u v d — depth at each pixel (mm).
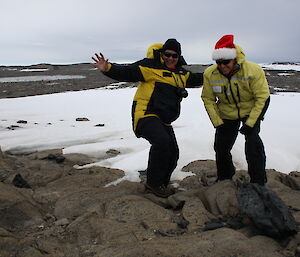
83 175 5277
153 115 4270
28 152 6867
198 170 5516
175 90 4336
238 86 3994
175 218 3740
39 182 5059
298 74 41750
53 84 27719
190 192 4355
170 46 4195
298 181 4863
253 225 3393
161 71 4262
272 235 3088
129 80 4242
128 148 7012
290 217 3174
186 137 7238
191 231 3432
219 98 4246
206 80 4223
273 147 6602
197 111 11336
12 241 3135
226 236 3043
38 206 4145
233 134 4398
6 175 5156
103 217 3793
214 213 3801
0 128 8867
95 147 7000
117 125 9367
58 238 3357
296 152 6469
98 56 4066
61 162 6090
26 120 10164
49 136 8039
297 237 3072
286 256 2807
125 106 13062
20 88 23766
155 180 4336
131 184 4828
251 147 4016
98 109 12367
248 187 3611
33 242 3164
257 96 3918
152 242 3035
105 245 3123
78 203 4211
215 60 3918
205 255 2816
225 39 3889
